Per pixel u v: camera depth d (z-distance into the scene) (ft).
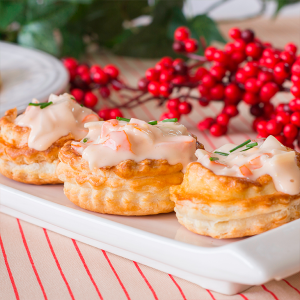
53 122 1.56
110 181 1.43
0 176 1.61
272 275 1.22
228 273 1.26
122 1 2.98
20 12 2.78
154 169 1.43
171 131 1.49
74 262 1.39
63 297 1.31
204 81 1.90
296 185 1.37
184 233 1.40
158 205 1.45
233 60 1.91
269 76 1.83
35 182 1.57
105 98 2.09
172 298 1.31
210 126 1.95
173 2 2.82
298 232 1.28
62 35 2.85
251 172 1.37
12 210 1.51
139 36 2.91
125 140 1.43
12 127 1.58
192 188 1.39
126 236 1.35
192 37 2.70
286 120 1.77
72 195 1.47
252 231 1.36
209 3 4.66
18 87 2.09
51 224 1.46
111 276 1.35
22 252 1.41
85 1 2.69
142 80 1.99
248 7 4.64
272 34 3.47
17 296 1.31
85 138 1.50
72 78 2.15
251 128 2.00
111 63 2.98
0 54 2.43
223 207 1.35
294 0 3.03
